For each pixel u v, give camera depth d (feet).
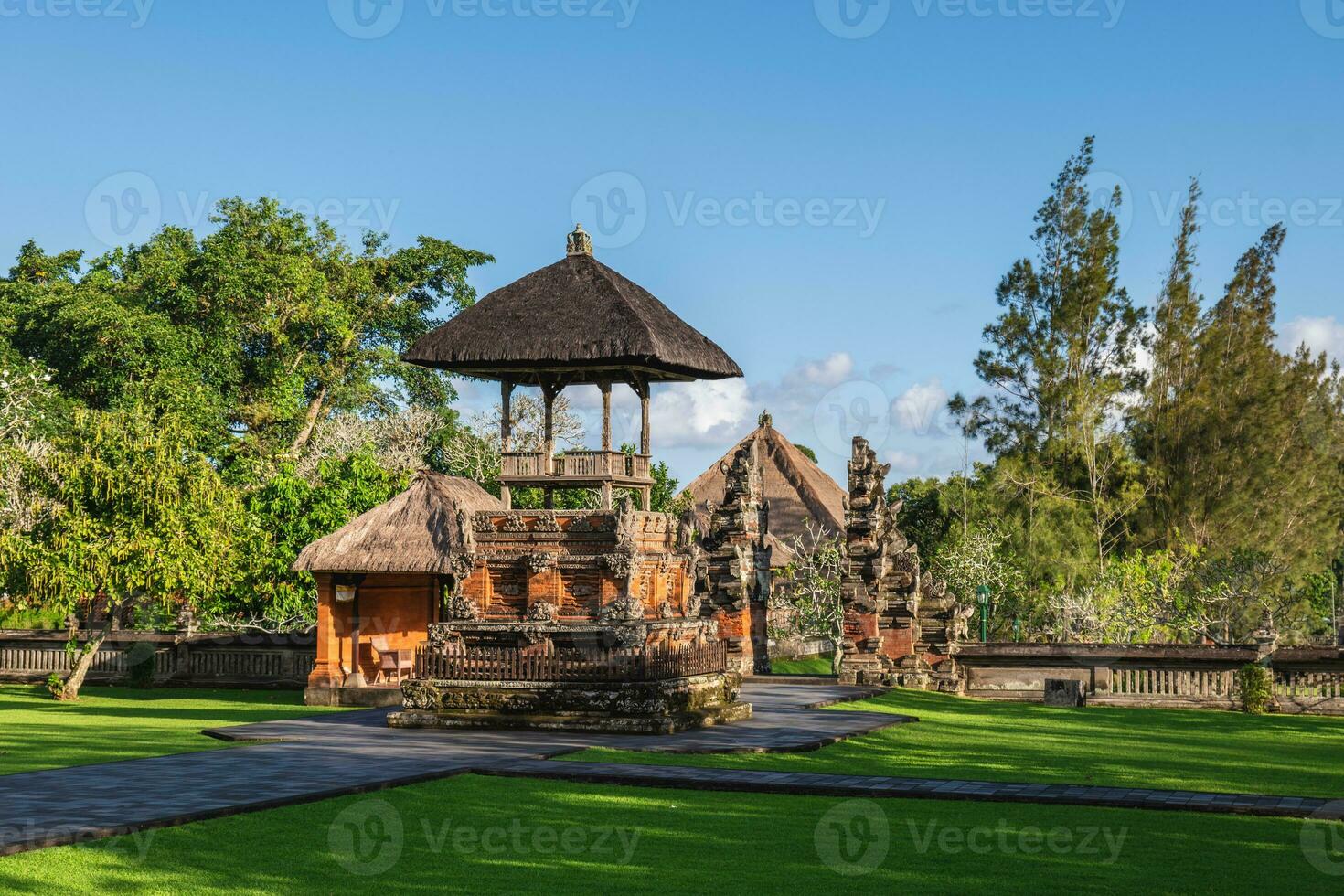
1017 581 180.86
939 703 114.11
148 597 121.90
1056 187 222.07
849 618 129.08
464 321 91.25
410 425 217.36
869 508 129.80
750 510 141.28
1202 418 211.61
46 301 197.26
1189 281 223.92
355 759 68.33
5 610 149.07
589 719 83.61
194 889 40.24
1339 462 214.90
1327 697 107.65
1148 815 53.47
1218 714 106.22
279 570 134.41
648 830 49.78
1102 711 108.47
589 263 94.38
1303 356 215.92
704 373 93.76
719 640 97.45
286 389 213.87
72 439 114.52
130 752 73.05
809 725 89.10
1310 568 196.24
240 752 71.92
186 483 114.83
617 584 87.76
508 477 91.09
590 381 91.71
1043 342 219.20
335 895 39.91
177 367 197.67
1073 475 216.13
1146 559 173.78
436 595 119.34
